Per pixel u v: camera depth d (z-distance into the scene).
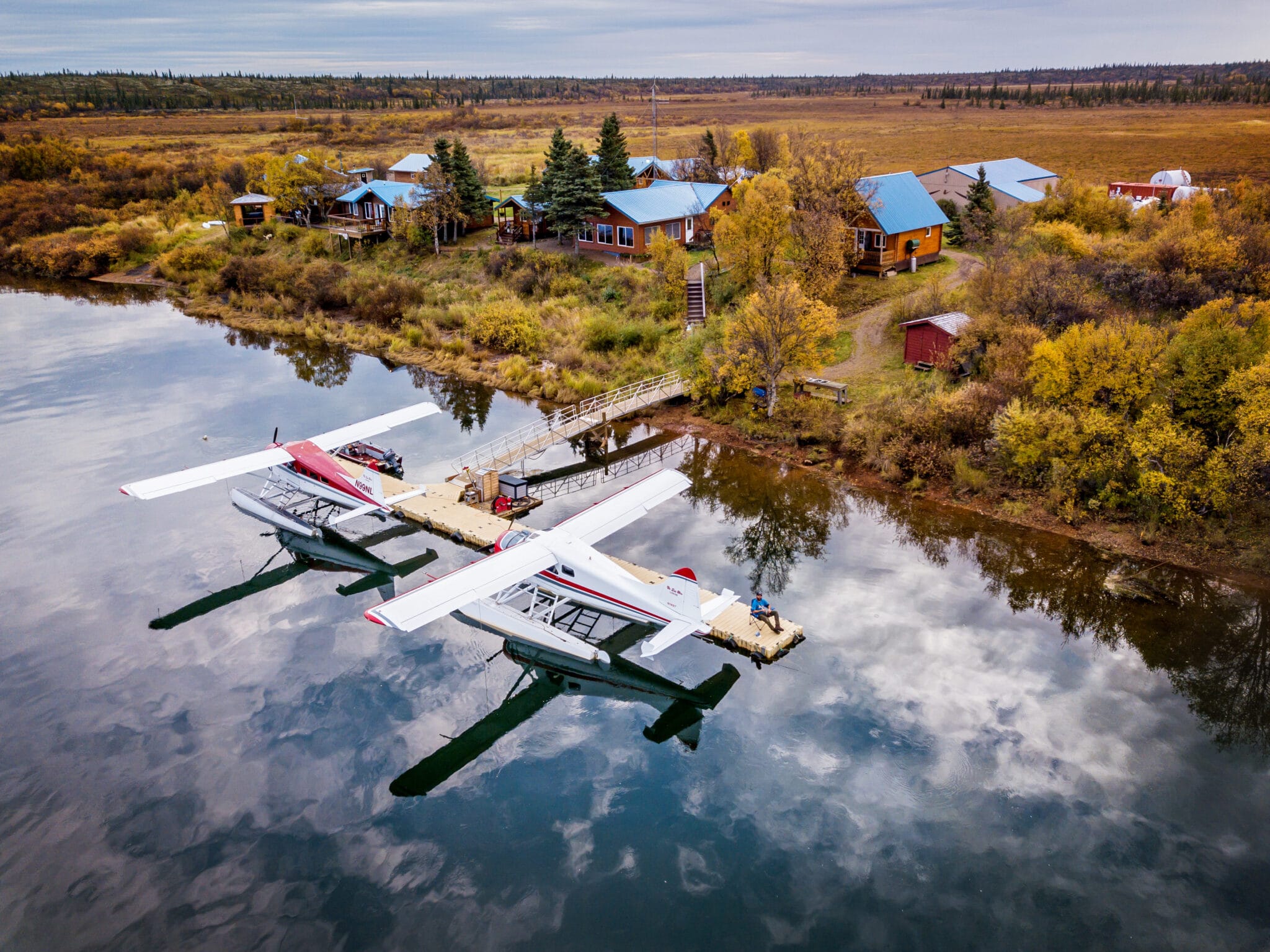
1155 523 29.75
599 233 65.81
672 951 16.06
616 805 19.75
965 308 45.44
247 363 55.97
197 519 35.38
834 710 22.41
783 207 52.25
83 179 116.12
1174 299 43.41
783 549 30.92
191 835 19.06
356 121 183.38
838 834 18.59
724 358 43.25
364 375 53.22
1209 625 25.27
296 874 18.02
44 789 20.38
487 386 50.38
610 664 25.14
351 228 81.12
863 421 37.97
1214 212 56.94
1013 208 62.69
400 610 22.50
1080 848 17.95
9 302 75.56
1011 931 16.17
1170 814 18.72
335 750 21.72
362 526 34.59
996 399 35.38
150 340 62.12
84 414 46.75
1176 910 16.45
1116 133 131.88
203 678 24.67
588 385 46.00
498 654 26.09
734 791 19.98
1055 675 23.36
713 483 36.62
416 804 19.92
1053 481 32.25
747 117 181.00
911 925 16.41
